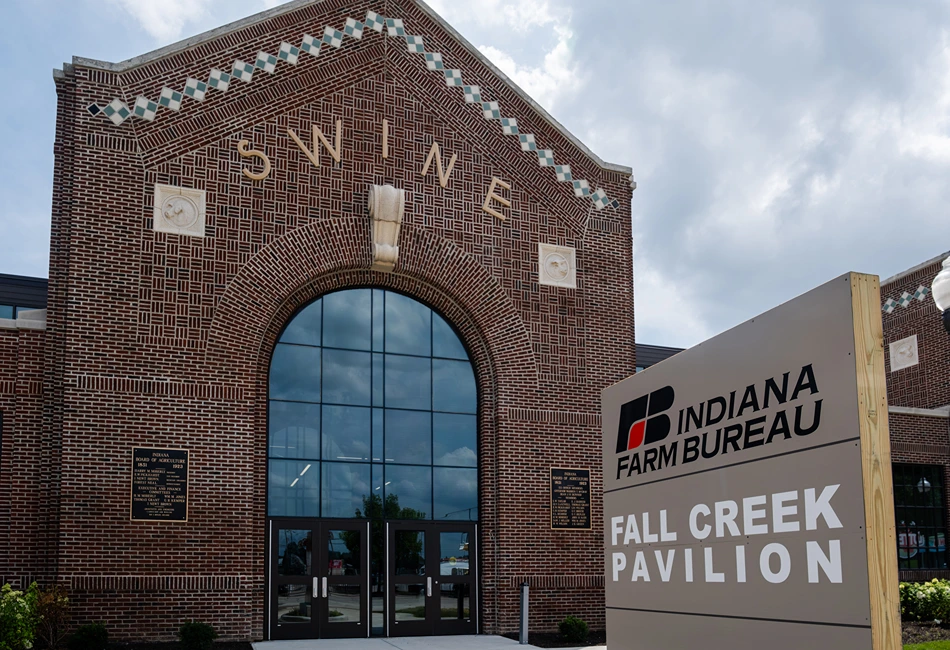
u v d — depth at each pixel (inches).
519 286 890.1
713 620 389.4
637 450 464.8
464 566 840.3
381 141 855.7
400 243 844.0
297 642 740.7
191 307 756.6
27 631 611.8
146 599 698.8
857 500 312.7
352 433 821.2
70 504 690.8
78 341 717.9
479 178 893.2
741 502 375.9
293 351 814.5
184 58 792.9
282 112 821.2
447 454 855.7
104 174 750.5
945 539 1126.4
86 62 762.2
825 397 332.2
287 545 776.3
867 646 303.3
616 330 925.8
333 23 855.7
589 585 857.5
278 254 796.0
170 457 725.9
